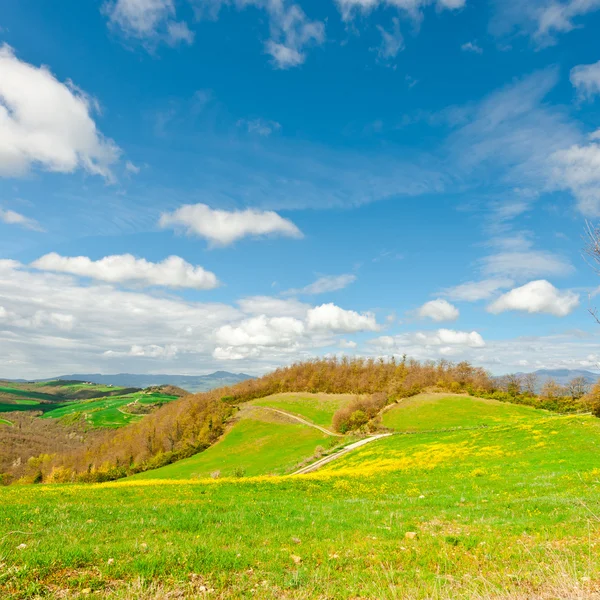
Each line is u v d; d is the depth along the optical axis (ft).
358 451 219.20
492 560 34.19
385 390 411.34
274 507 61.21
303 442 317.63
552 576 28.37
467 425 283.79
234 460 302.45
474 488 80.53
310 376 540.93
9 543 36.42
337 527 47.14
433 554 35.83
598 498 59.57
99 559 32.78
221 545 39.11
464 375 439.63
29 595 26.23
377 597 26.96
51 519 49.06
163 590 27.99
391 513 55.06
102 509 57.31
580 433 133.49
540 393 371.76
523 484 79.51
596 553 33.71
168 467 333.62
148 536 41.45
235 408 470.80
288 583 29.22
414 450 172.96
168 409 507.30
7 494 78.28
